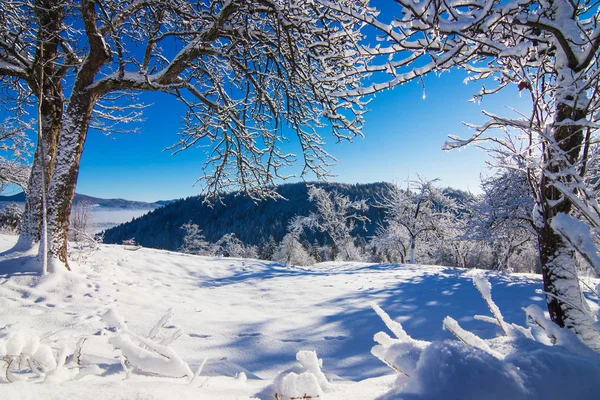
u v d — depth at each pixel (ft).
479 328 20.68
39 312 17.88
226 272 38.86
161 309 22.12
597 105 7.41
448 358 2.95
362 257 144.25
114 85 24.39
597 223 6.00
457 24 7.94
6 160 53.42
